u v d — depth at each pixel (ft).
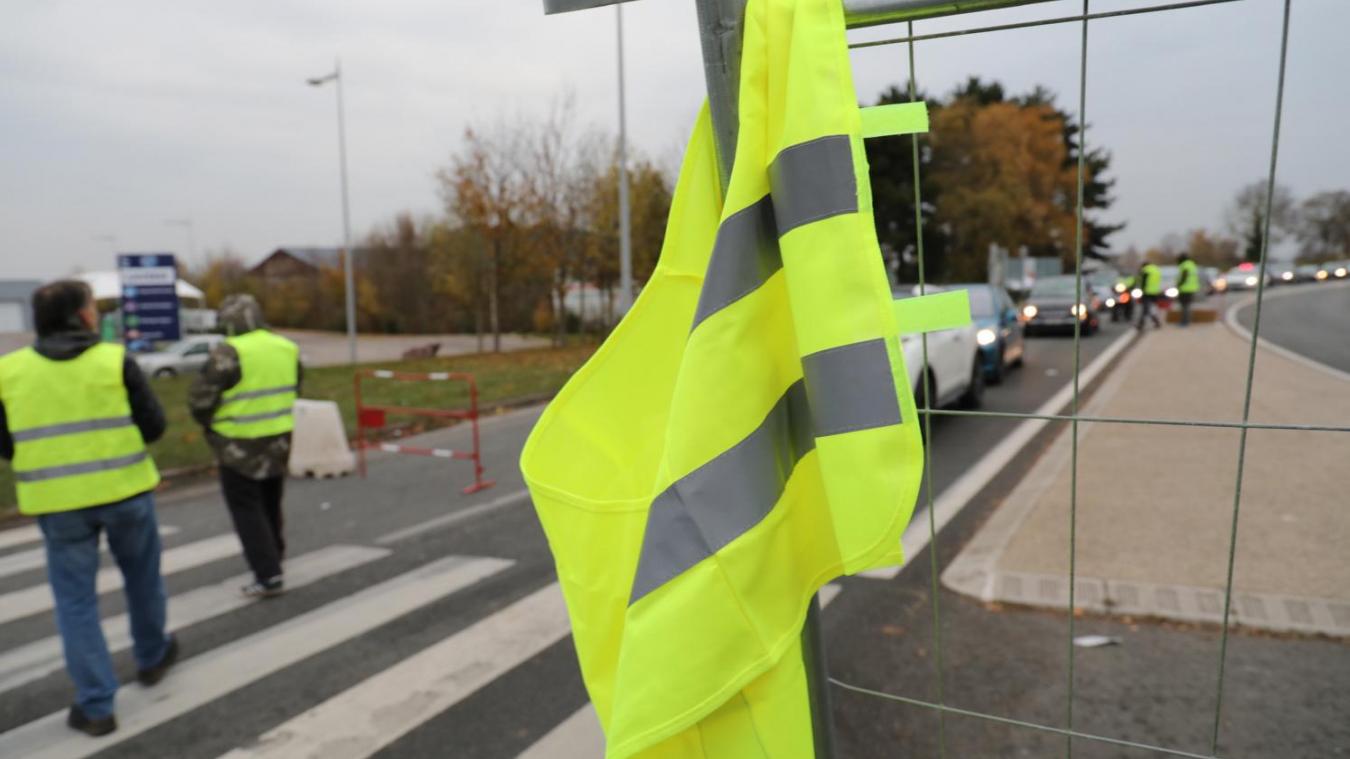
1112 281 92.53
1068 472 21.21
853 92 3.14
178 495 26.81
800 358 3.44
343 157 86.89
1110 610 12.66
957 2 3.60
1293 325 69.97
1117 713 9.92
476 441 25.39
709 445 3.33
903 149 100.83
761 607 3.36
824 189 3.11
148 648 12.75
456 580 17.12
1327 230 91.91
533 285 98.22
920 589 14.23
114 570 19.03
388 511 23.21
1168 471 20.45
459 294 104.99
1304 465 20.21
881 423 2.99
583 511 3.91
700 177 3.80
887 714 10.28
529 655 13.30
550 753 10.38
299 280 193.26
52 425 11.09
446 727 11.16
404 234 167.63
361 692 12.30
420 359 90.33
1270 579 13.12
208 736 11.29
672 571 3.31
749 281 3.38
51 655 14.57
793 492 3.67
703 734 3.47
